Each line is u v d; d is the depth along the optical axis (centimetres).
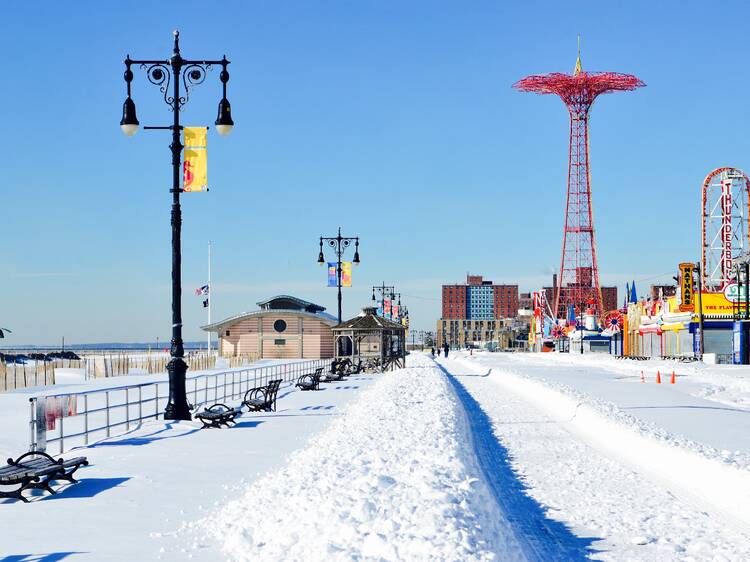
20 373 5262
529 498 1255
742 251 8144
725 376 4756
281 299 9900
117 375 5941
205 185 2280
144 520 1014
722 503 1216
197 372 6112
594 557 925
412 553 757
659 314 8625
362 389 3738
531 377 4553
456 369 6869
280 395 3366
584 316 12750
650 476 1446
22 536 932
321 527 870
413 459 1333
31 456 1520
